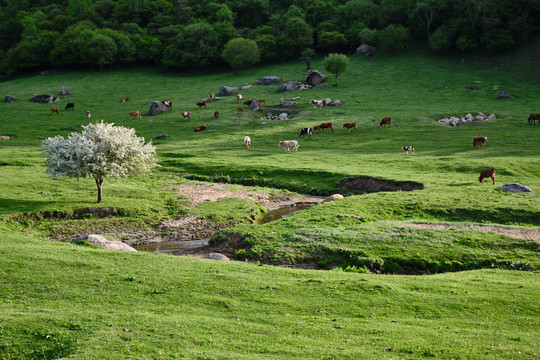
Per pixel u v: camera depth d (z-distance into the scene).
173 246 28.28
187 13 169.25
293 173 47.94
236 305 15.21
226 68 139.00
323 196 42.16
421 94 93.94
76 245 23.05
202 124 78.25
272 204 39.34
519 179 41.50
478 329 13.51
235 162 53.25
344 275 18.89
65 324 13.36
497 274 19.61
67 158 33.62
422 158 51.94
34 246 21.62
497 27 115.81
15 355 11.87
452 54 119.06
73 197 37.06
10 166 49.41
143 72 138.00
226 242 26.98
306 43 134.25
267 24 161.88
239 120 79.69
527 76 99.06
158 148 64.00
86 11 169.75
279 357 11.49
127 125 79.69
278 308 15.03
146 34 154.38
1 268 17.83
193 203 37.81
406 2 138.50
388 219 30.22
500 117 73.69
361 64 122.56
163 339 12.52
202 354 11.65
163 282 17.11
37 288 16.20
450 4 128.38
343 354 11.68
